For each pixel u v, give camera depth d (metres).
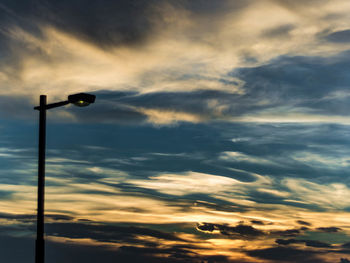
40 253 11.94
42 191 12.24
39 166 12.38
